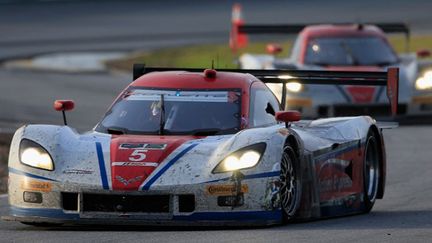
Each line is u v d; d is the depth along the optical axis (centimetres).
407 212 3450
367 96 6419
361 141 3494
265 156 2823
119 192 2761
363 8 15975
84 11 17112
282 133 2933
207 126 3097
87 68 10569
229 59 10450
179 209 2775
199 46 12169
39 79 9475
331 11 15612
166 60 10662
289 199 2975
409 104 6556
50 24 15388
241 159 2806
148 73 3416
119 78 9581
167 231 2780
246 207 2789
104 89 8612
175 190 2755
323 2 17188
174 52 11525
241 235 2664
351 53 6969
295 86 6419
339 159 3325
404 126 6575
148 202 2777
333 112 6406
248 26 7194
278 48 7494
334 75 3691
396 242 2598
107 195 2780
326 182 3222
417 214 3362
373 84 3681
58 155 2881
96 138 3005
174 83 3262
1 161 4928
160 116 3138
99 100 7800
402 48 11288
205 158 2834
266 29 7306
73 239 2633
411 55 7300
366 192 3525
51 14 16775
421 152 5331
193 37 13288
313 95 6406
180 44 12512
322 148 3195
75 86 8844
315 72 3706
